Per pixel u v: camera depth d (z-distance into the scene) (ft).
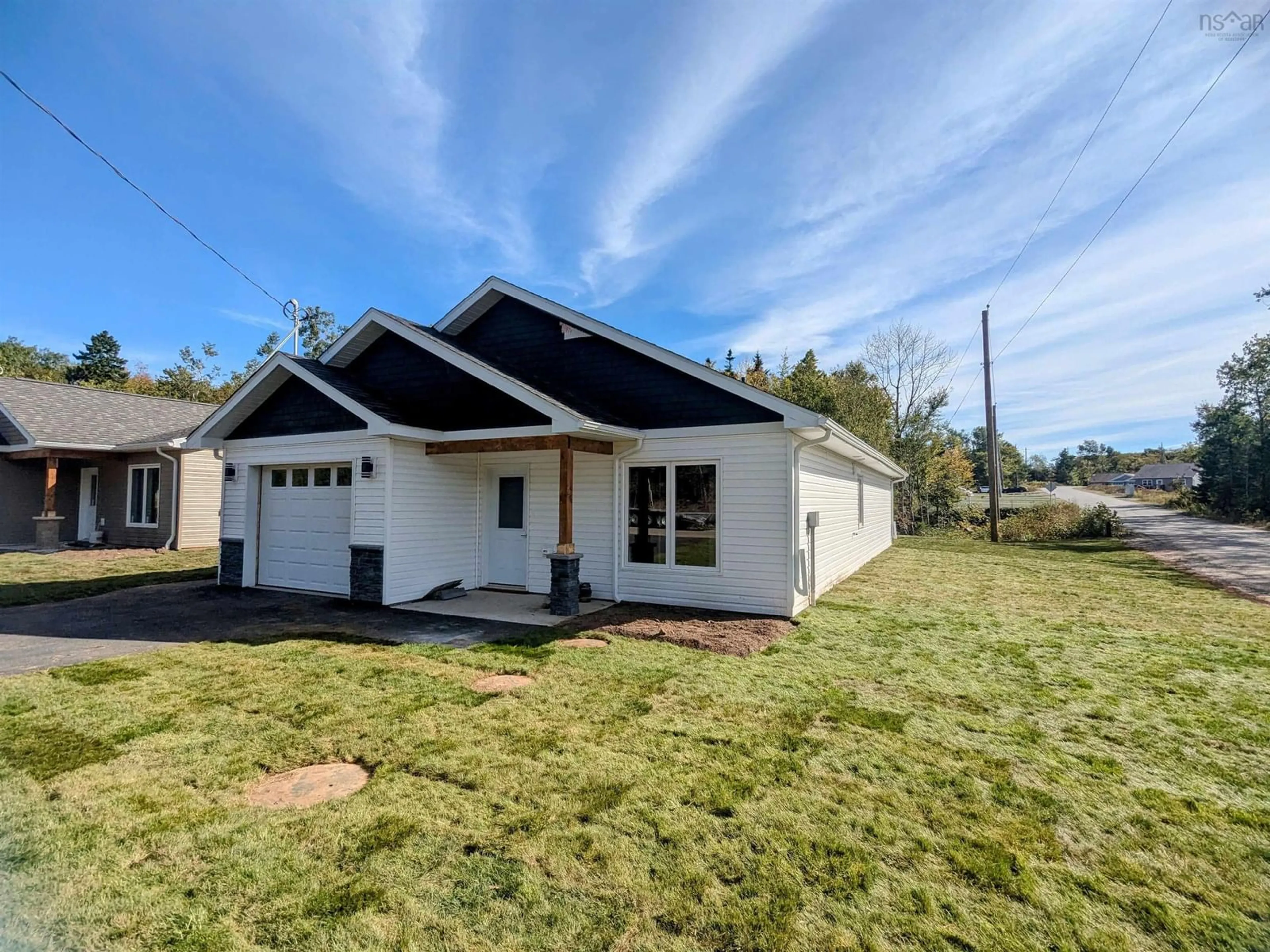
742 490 26.61
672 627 23.26
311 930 7.06
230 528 33.37
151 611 26.63
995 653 20.35
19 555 45.65
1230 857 8.80
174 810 9.78
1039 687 16.72
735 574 26.66
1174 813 10.06
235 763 11.56
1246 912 7.62
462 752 12.09
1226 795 10.68
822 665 18.66
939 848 8.91
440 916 7.32
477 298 33.17
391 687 16.19
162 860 8.42
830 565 34.45
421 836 9.08
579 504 30.25
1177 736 13.32
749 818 9.66
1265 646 21.68
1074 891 7.98
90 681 16.51
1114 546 62.85
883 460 45.55
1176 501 132.36
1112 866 8.56
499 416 28.43
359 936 6.96
